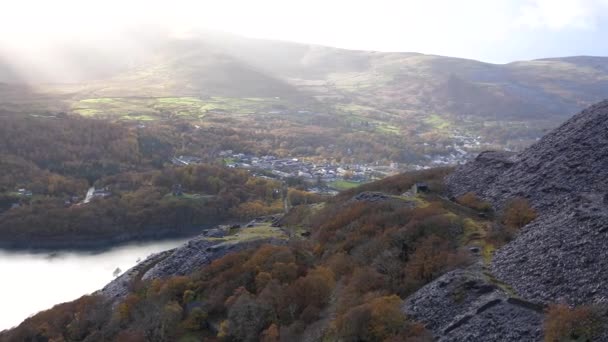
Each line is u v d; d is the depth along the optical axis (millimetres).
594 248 63938
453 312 63969
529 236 76625
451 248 82188
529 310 59750
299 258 102062
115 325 101438
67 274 185125
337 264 91250
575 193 89375
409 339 60688
